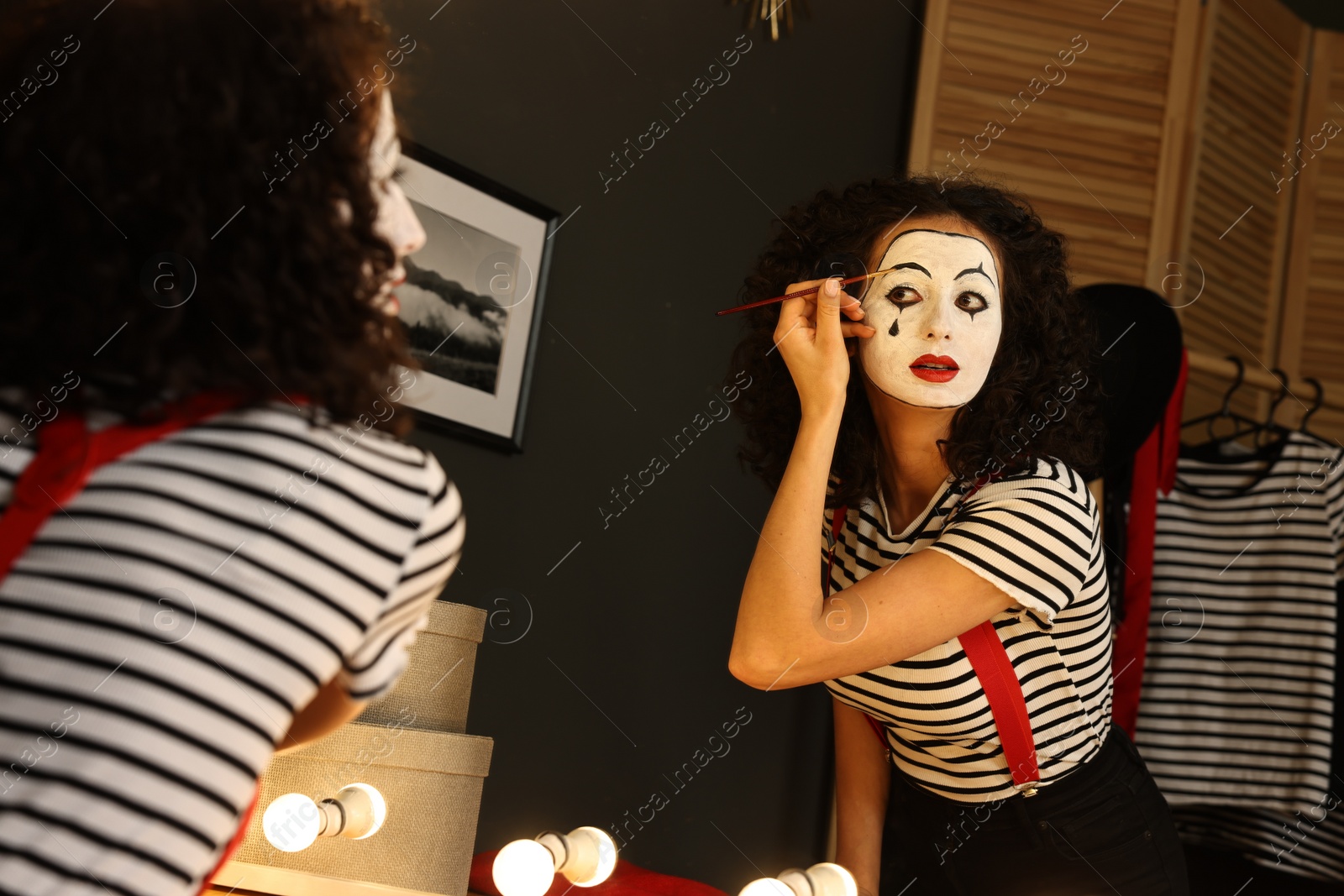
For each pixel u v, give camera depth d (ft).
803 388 3.79
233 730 1.59
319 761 3.62
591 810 5.81
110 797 1.49
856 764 4.52
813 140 7.24
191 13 1.81
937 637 3.52
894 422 3.95
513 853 3.41
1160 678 6.30
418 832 3.79
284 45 1.84
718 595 6.57
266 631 1.65
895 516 4.16
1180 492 6.55
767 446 4.58
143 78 1.74
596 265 6.03
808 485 3.63
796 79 7.15
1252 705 6.15
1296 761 6.00
